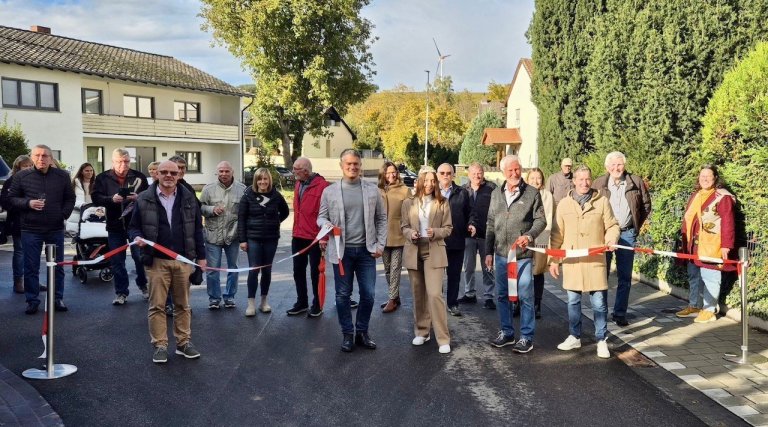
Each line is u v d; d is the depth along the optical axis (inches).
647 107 432.8
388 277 327.6
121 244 325.1
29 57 1002.1
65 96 1054.4
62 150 1055.0
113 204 318.3
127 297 346.6
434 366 234.1
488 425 181.2
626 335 273.0
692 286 301.0
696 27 421.4
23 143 772.0
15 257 350.9
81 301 336.2
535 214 248.8
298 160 307.3
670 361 237.6
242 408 193.2
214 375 222.7
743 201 286.2
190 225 241.4
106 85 1186.6
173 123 1296.8
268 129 1451.8
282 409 192.5
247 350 252.7
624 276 286.5
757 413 189.2
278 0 1228.5
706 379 218.1
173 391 207.0
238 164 1480.1
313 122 1389.0
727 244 273.7
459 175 1537.9
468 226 313.7
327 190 254.5
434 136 2561.5
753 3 411.8
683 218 312.0
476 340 269.3
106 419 184.1
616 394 205.6
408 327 290.7
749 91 305.3
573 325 254.7
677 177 382.0
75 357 241.0
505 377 222.1
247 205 308.8
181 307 243.1
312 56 1323.8
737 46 415.8
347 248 251.6
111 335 271.4
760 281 276.8
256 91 1390.3
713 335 270.1
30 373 221.5
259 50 1305.4
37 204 296.2
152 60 1386.6
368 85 1406.3
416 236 246.2
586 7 558.6
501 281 255.3
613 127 463.5
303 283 311.1
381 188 321.1
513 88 1803.6
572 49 567.5
